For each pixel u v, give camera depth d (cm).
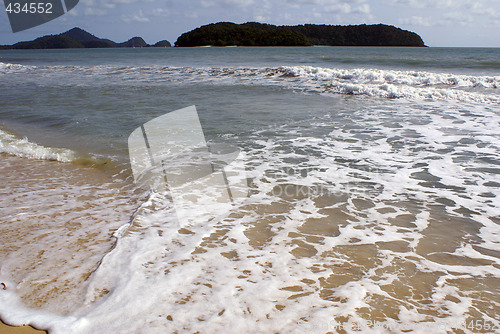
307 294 205
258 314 187
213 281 215
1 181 398
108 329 175
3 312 188
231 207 324
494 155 471
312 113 752
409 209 322
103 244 260
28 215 310
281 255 246
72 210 320
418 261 241
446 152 488
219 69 1543
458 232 280
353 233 279
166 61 2292
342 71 1345
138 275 220
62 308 191
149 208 321
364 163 446
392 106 834
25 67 1936
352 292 208
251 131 602
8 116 735
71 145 530
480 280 221
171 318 183
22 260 239
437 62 1841
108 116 714
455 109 793
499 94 962
